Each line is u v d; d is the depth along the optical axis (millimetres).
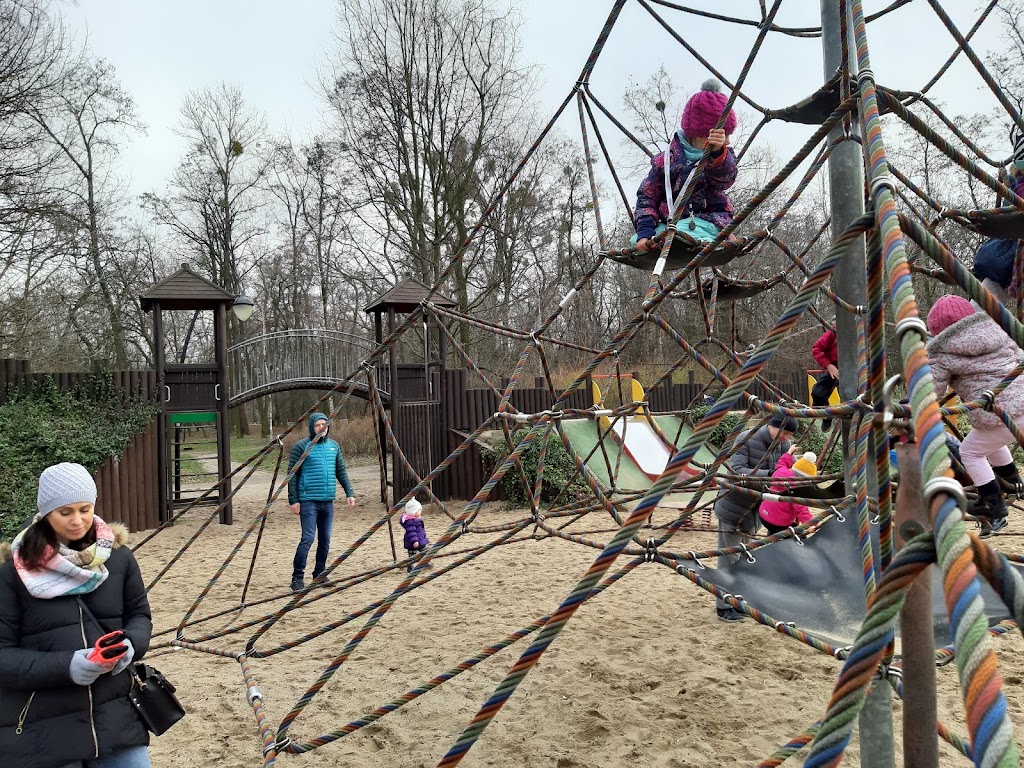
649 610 6410
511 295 27984
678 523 3598
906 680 1866
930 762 1852
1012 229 3564
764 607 3074
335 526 12672
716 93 4121
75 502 2629
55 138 19422
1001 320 1530
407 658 5469
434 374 15922
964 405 3412
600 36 4285
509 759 3840
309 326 36969
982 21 4230
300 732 4281
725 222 4266
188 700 4816
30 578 2574
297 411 37656
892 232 1559
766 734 3994
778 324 1867
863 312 2756
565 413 4379
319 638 6078
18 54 16859
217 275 33344
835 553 3408
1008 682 4477
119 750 2637
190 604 7426
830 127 2666
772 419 5809
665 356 26953
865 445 2949
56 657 2473
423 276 24859
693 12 4512
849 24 2740
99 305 26469
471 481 15023
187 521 13477
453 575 8203
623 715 4297
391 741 4129
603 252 4590
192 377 13672
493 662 5281
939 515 1038
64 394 12883
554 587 7457
